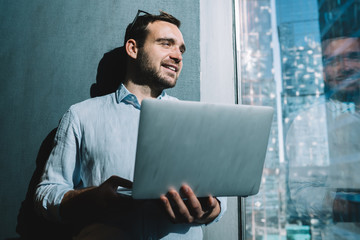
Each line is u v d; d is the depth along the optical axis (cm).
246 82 136
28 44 114
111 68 115
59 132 83
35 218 102
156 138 51
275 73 230
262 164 63
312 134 141
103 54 115
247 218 121
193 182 57
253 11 227
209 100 125
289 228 219
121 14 119
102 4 119
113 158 79
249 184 62
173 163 54
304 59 226
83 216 70
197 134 54
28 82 112
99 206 63
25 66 113
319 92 144
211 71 128
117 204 68
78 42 115
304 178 140
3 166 106
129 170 79
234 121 56
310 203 136
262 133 60
